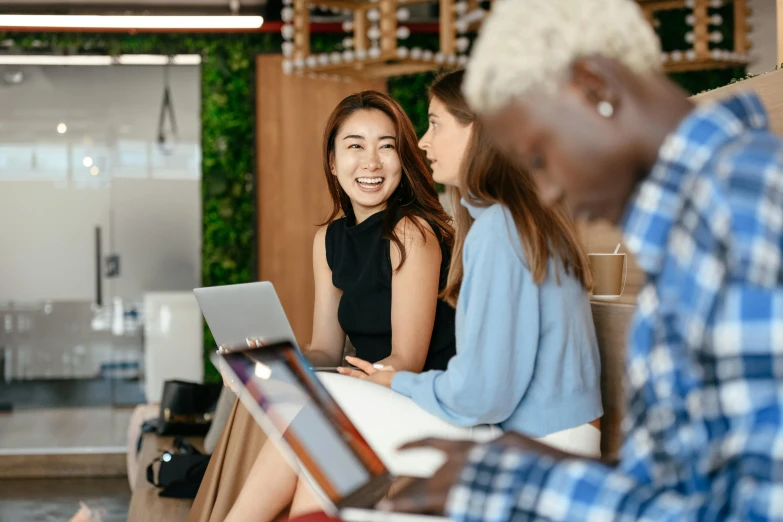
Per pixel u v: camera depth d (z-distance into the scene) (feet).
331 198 8.89
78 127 24.44
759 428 2.50
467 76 3.15
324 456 4.26
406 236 7.75
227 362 4.59
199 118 24.80
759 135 2.77
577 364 5.99
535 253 5.75
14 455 18.98
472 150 5.99
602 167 2.94
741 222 2.56
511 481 3.04
